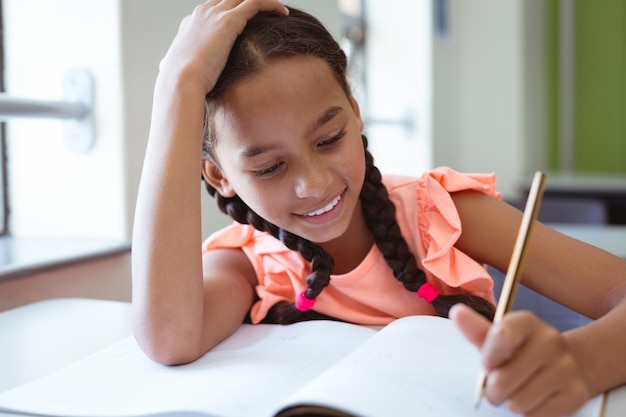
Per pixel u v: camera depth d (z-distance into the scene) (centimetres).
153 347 74
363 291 94
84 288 127
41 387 68
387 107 307
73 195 142
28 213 147
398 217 94
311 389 55
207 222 155
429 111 302
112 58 135
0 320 96
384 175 102
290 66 76
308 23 84
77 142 140
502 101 354
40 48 142
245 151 77
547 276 83
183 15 151
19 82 144
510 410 53
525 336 50
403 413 53
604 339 62
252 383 64
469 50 358
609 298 77
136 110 139
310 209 78
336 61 82
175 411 59
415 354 63
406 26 303
